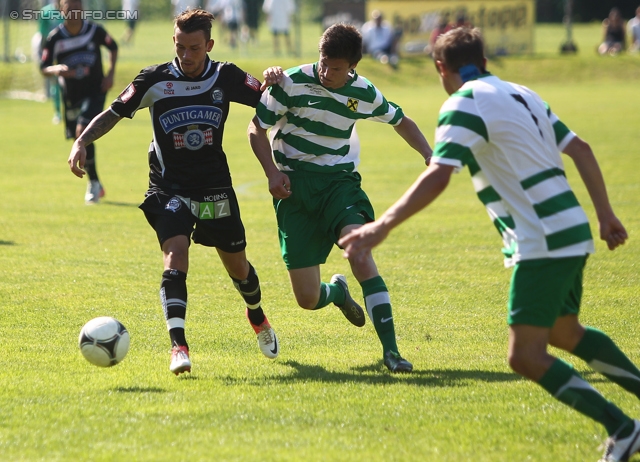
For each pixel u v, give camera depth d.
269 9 102.94
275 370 16.47
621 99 82.25
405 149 57.19
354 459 11.77
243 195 40.34
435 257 27.67
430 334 19.14
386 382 15.57
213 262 26.95
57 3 63.75
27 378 15.68
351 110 17.25
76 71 35.59
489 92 11.80
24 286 23.30
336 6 105.62
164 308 16.00
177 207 16.55
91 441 12.45
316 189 17.48
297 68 17.08
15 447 12.20
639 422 11.85
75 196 39.19
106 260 26.78
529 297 11.70
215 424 13.20
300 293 17.80
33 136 60.91
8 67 88.75
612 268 25.73
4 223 32.69
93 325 15.58
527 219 11.76
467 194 41.28
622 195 38.34
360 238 11.34
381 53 98.56
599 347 12.85
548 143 12.13
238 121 73.94
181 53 16.16
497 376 15.92
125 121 75.50
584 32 153.38
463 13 101.56
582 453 12.09
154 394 14.76
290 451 12.07
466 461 11.76
